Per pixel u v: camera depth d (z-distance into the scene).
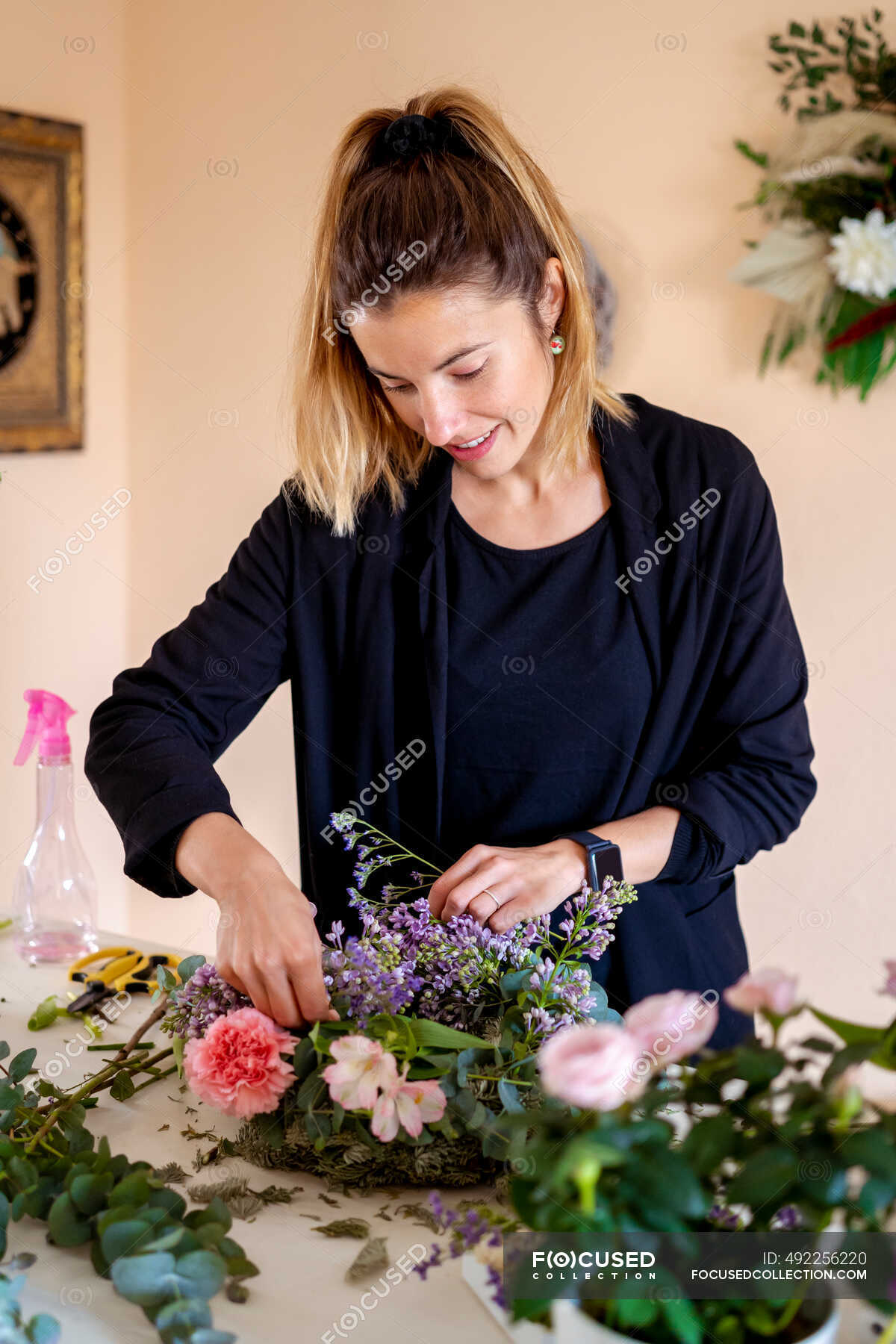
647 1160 0.60
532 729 1.29
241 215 2.59
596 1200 0.61
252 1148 0.92
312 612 1.35
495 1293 0.73
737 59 2.06
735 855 1.25
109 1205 0.81
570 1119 0.65
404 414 1.17
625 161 2.19
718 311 2.14
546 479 1.28
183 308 2.71
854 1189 0.61
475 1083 0.89
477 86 2.32
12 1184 0.84
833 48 1.96
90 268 2.71
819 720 2.17
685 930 1.30
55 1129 0.91
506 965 1.01
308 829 1.41
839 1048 0.66
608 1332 0.61
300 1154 0.91
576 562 1.29
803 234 2.02
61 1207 0.80
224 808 1.17
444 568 1.30
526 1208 0.61
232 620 1.36
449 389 1.10
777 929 2.24
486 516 1.30
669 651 1.30
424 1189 0.90
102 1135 0.97
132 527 2.86
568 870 1.11
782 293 2.05
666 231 2.17
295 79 2.49
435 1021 0.95
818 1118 0.62
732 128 2.08
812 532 2.12
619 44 2.17
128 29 2.71
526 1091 0.88
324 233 1.16
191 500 2.75
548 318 1.17
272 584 1.36
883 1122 0.62
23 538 2.61
